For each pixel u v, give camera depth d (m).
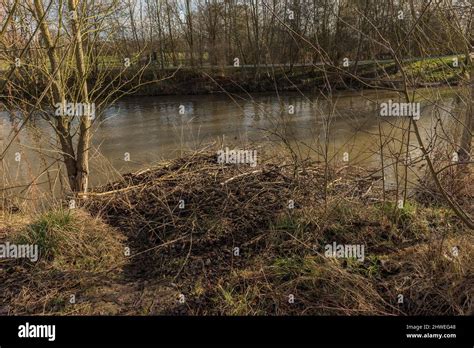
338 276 3.26
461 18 4.14
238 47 23.27
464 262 3.35
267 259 3.59
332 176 4.82
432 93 4.27
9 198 5.00
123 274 3.52
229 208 4.30
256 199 4.41
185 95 20.38
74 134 5.08
